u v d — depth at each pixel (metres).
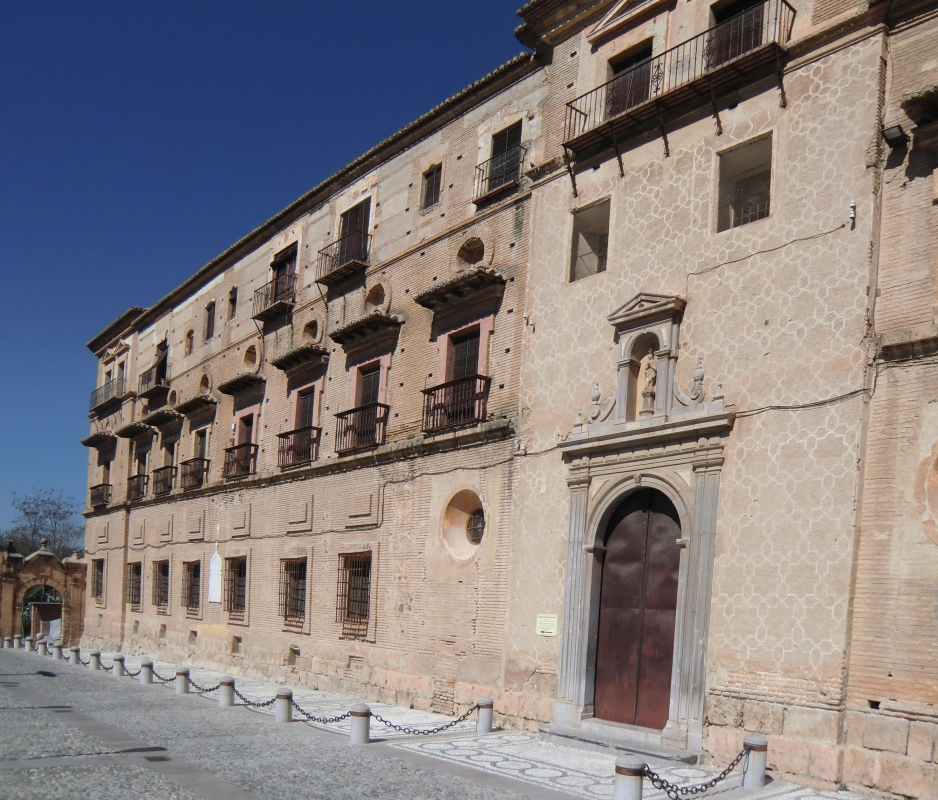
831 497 12.88
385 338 23.33
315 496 25.09
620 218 17.08
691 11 16.59
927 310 12.49
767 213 15.71
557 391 17.62
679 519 15.15
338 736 15.36
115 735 14.81
